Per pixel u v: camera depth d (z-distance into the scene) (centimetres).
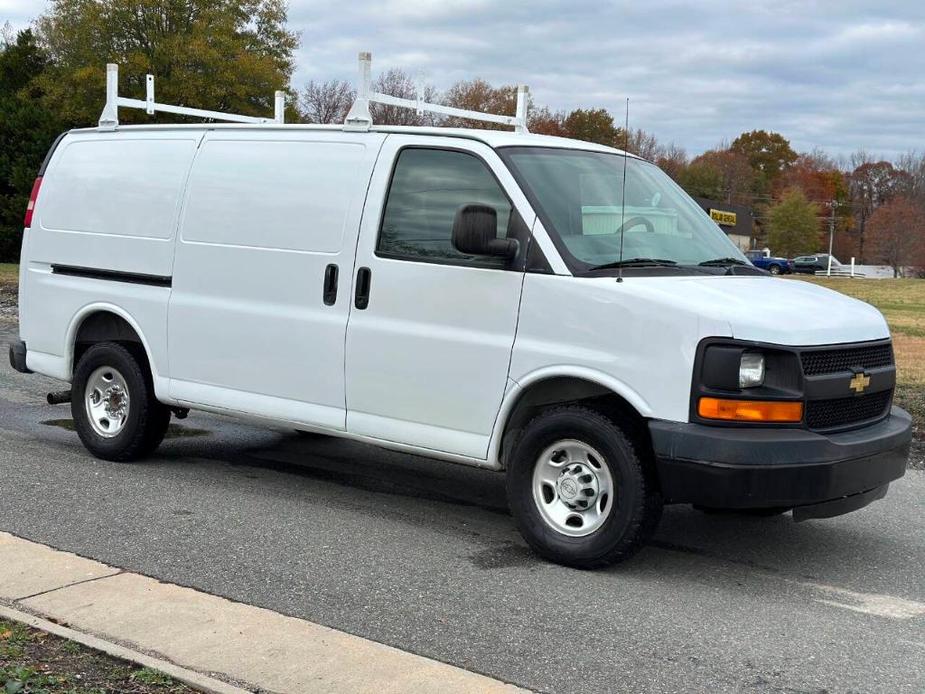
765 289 566
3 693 364
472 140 591
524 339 553
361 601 486
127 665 394
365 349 610
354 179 626
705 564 565
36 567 509
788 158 11606
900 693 404
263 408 662
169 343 707
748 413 501
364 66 634
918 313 2980
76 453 785
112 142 761
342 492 698
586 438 534
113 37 3634
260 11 3909
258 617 452
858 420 549
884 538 630
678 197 657
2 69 4306
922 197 10350
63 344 777
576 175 597
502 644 439
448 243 585
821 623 480
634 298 520
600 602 496
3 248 3391
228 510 639
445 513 653
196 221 695
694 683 406
